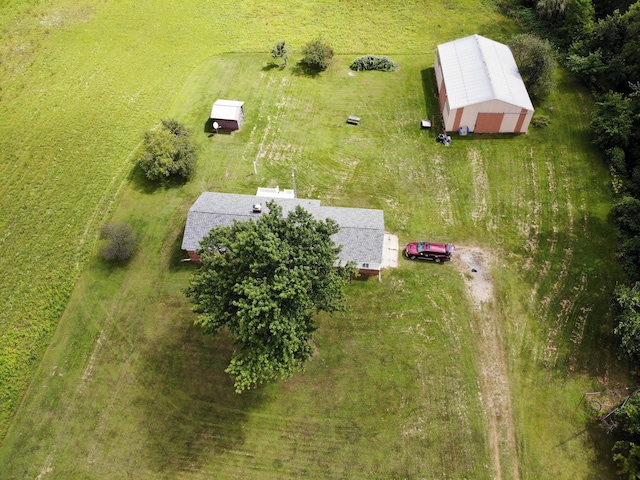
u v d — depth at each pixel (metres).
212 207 41.47
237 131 52.47
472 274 40.34
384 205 45.47
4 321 38.16
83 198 46.25
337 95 57.12
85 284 40.28
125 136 52.00
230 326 30.19
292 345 27.69
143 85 58.06
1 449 32.00
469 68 53.53
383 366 35.12
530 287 39.56
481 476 30.56
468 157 49.75
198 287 31.03
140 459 31.44
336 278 30.47
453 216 44.62
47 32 65.75
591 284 39.59
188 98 56.31
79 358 36.03
